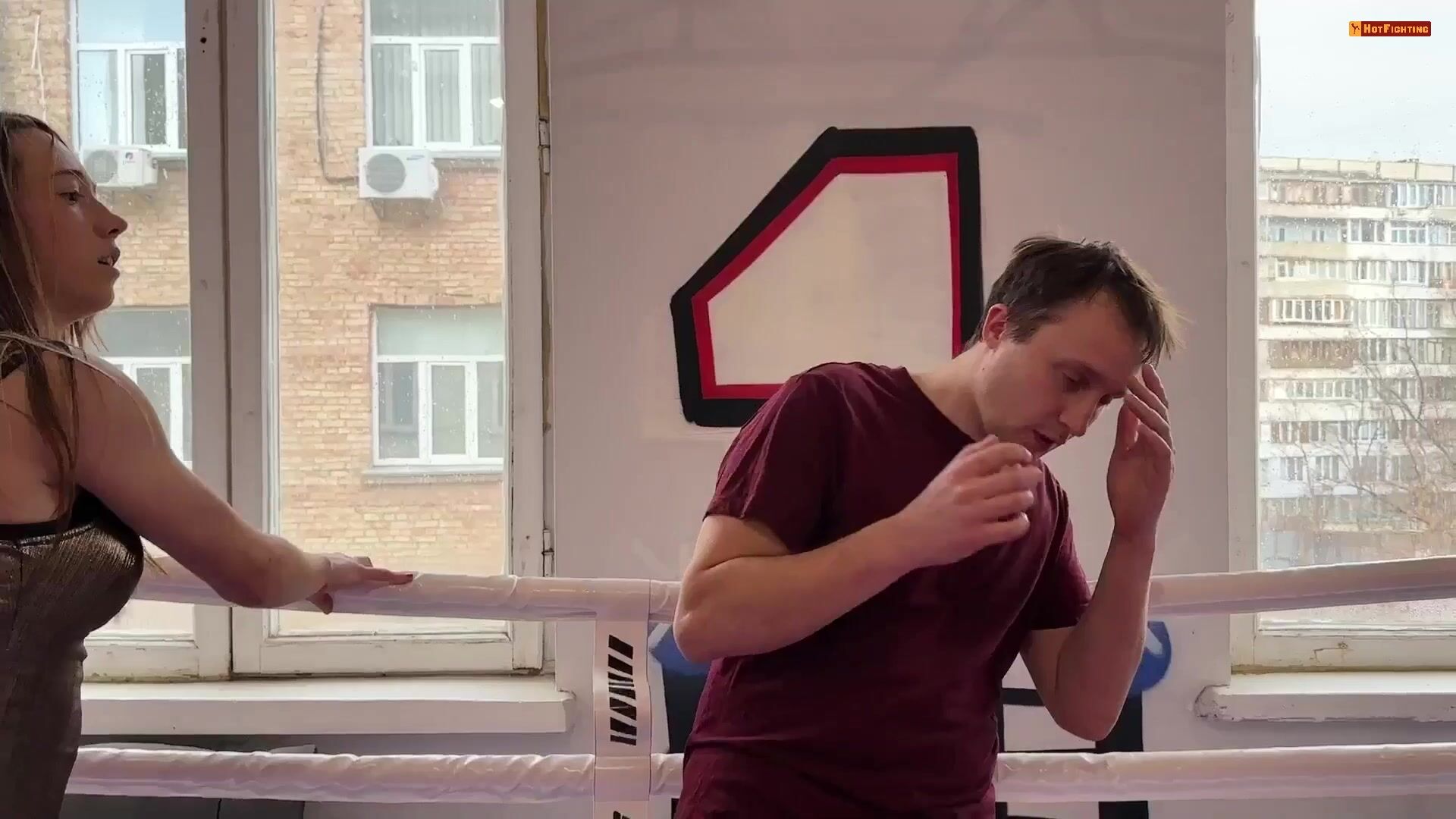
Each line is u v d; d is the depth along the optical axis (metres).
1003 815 1.52
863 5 1.51
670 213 1.52
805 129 1.52
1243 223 1.57
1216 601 0.94
